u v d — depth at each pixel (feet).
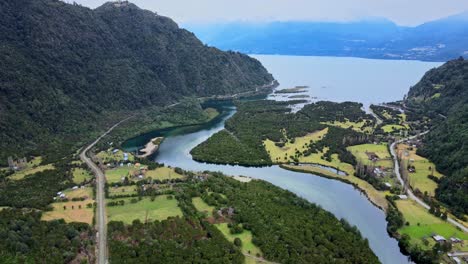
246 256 538.88
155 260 509.76
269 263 523.70
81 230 589.32
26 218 601.21
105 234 585.63
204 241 559.79
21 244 519.19
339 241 570.87
